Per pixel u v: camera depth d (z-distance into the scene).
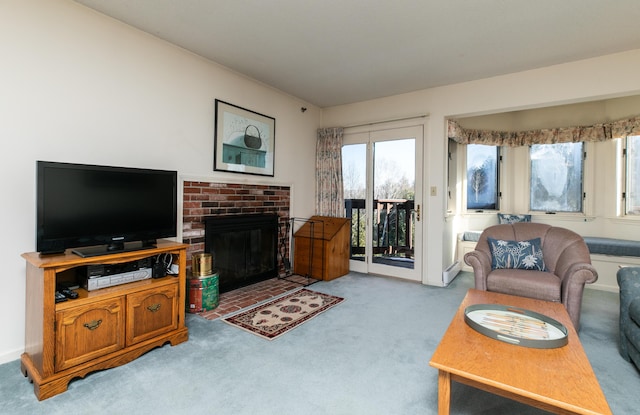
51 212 1.88
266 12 2.37
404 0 2.20
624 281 2.21
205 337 2.39
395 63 3.25
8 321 2.02
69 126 2.26
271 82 3.82
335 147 4.64
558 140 4.76
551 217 4.90
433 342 2.34
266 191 3.95
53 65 2.18
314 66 3.35
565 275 2.59
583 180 4.70
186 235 3.04
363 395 1.71
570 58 3.10
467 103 3.75
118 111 2.52
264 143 3.87
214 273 3.02
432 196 4.00
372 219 4.50
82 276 2.03
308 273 4.20
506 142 5.10
